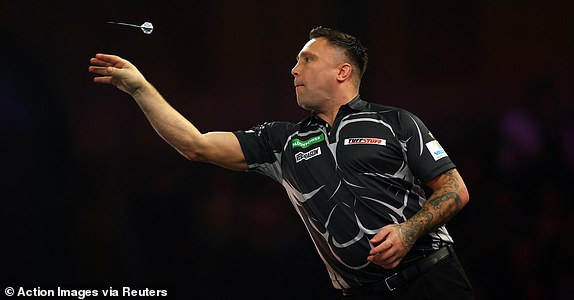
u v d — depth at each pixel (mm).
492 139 25109
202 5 27344
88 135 25453
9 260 23969
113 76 12508
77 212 24750
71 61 25703
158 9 27094
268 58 27406
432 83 26828
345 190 12312
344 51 13352
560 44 26312
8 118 24562
